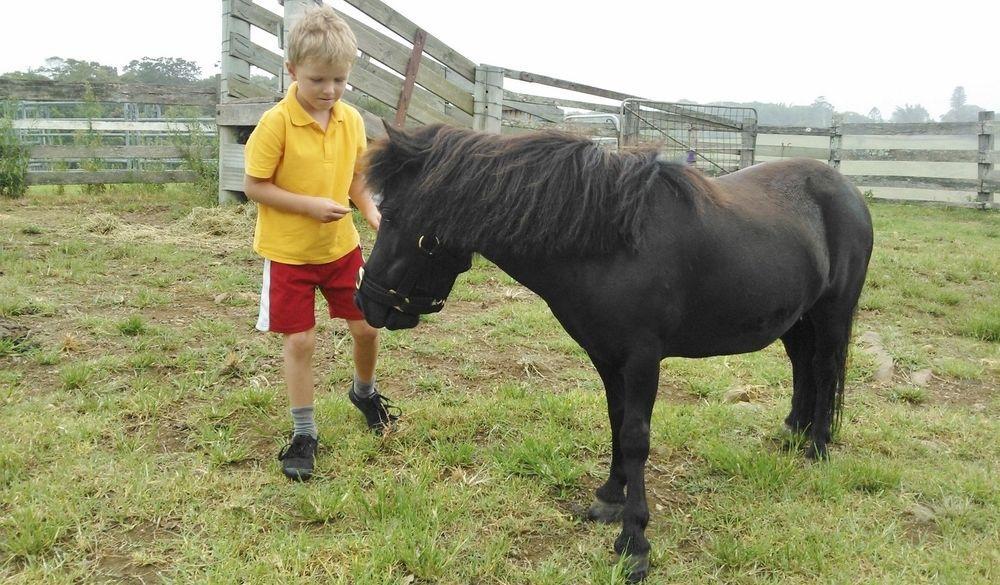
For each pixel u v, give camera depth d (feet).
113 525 7.78
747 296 7.96
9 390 10.72
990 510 8.89
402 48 23.44
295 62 8.19
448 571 7.30
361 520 8.11
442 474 9.36
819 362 10.12
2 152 30.30
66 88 32.73
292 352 9.07
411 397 11.82
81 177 31.96
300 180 8.79
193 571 7.07
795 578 7.49
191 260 19.43
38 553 7.26
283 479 8.91
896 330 16.85
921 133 40.63
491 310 16.81
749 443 10.83
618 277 7.09
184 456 9.29
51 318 13.94
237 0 27.89
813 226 9.14
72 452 9.10
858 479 9.50
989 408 12.71
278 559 7.21
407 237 7.36
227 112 27.17
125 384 11.34
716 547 8.01
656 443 10.55
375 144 7.54
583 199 6.91
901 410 12.21
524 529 8.19
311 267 9.06
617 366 7.56
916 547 8.08
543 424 10.87
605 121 37.63
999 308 18.17
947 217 35.19
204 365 12.28
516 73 29.04
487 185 7.07
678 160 7.98
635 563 7.42
